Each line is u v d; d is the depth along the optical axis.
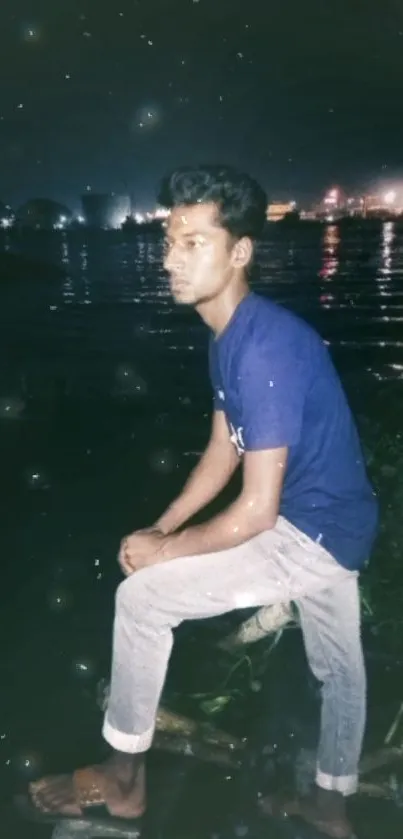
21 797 2.41
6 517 4.46
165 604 2.14
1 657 3.11
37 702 2.85
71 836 2.26
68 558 3.94
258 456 1.99
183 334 10.66
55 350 9.76
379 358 9.09
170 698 2.92
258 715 2.85
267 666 3.12
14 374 8.28
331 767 2.37
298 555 2.11
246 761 2.60
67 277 19.28
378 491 4.52
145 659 2.21
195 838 2.27
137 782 2.34
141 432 6.16
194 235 2.04
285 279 18.11
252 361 1.98
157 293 15.67
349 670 2.30
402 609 3.46
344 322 11.93
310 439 2.07
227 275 2.07
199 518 4.38
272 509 2.01
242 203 2.02
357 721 2.34
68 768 2.53
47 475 5.16
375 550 3.88
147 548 2.18
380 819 2.35
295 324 2.05
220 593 2.12
